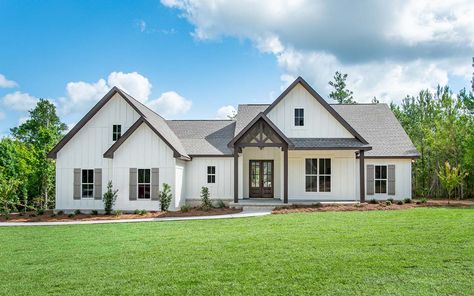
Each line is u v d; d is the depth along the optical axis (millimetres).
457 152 28625
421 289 6527
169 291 6680
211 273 7645
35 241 12094
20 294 6773
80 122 21484
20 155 28781
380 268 7727
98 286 7059
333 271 7582
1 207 20641
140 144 20625
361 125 25109
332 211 17484
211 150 22984
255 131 20297
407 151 22734
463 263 7969
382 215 15344
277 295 6371
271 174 23281
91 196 21312
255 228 13133
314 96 21812
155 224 15227
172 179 20359
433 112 33688
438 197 29234
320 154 22391
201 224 14766
